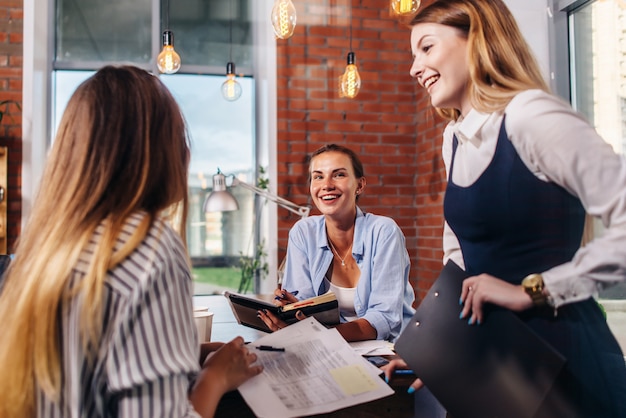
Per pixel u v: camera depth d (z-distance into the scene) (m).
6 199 3.15
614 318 1.06
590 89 1.74
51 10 3.65
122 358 0.60
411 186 3.63
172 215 0.75
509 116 0.81
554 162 0.75
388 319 1.38
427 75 0.95
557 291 0.75
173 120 0.74
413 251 3.62
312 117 3.54
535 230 0.80
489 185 0.85
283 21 2.47
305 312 1.24
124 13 3.83
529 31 1.77
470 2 0.88
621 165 0.71
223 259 3.78
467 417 0.79
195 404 0.71
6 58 3.25
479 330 0.81
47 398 0.62
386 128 3.62
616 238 0.70
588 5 1.73
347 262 1.63
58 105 3.72
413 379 0.95
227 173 3.84
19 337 0.61
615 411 0.75
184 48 3.86
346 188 1.58
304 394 0.82
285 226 3.46
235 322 1.73
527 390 0.73
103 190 0.67
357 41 3.60
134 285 0.61
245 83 3.89
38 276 0.62
